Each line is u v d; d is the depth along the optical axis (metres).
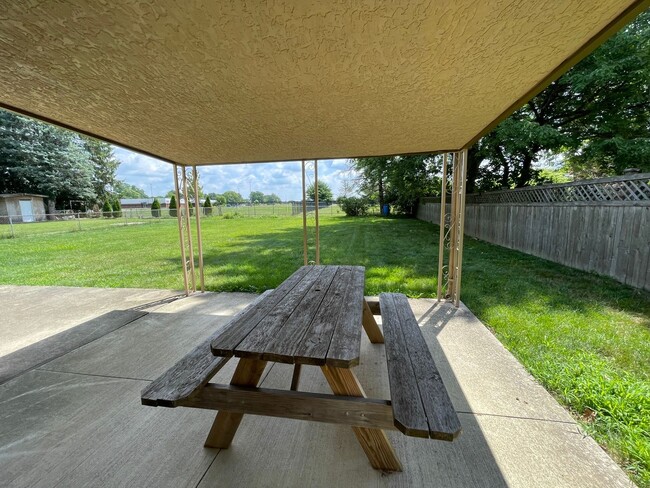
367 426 1.19
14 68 1.48
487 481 1.27
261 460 1.39
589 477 1.28
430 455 1.41
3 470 1.36
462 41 1.28
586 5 1.05
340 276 2.30
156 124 2.37
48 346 2.57
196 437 1.54
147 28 1.17
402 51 1.35
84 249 7.85
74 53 1.35
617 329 2.56
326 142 2.99
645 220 3.41
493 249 6.42
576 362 2.11
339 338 1.27
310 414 1.23
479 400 1.79
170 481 1.29
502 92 1.81
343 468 1.34
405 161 11.27
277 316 1.52
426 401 1.11
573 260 4.62
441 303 3.46
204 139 2.81
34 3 1.01
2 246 8.43
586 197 4.46
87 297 3.98
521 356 2.25
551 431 1.55
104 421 1.67
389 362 1.40
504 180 9.48
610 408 1.66
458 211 3.48
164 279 4.88
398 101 1.93
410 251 6.75
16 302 3.80
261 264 5.75
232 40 1.26
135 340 2.68
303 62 1.44
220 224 14.62
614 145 6.70
